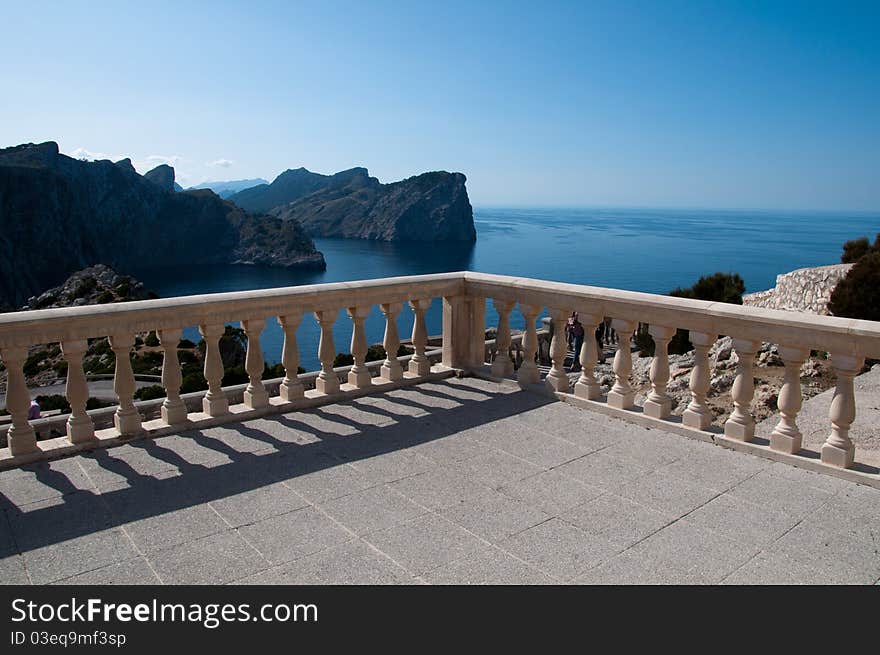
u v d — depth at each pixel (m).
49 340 4.82
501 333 7.38
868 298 16.39
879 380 9.71
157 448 5.22
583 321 6.40
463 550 3.64
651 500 4.32
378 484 4.55
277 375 18.91
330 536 3.79
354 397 6.73
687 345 17.69
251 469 4.80
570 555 3.60
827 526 3.97
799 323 4.80
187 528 3.88
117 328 5.12
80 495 4.35
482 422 5.96
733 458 5.10
